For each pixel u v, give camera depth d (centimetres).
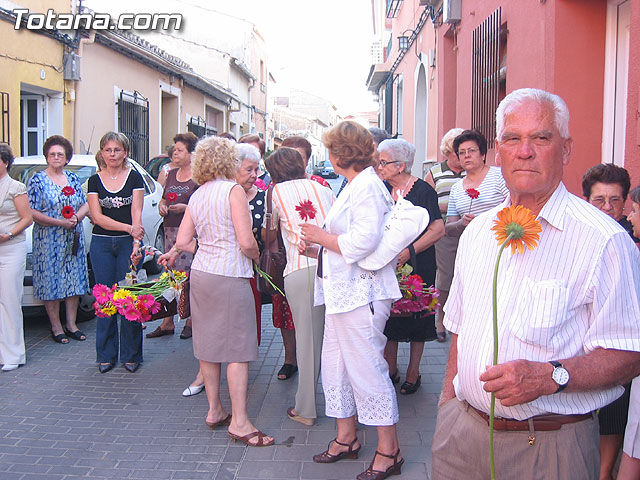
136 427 423
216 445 394
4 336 542
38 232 596
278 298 486
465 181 528
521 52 645
